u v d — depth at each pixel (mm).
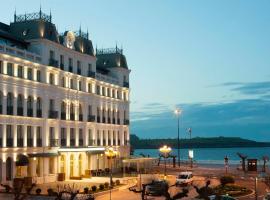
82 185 66125
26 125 65750
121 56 99500
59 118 73750
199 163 134625
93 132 84812
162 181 58688
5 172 60688
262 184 69688
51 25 73750
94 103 85562
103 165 86438
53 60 72062
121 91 97750
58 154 71438
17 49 64562
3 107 61156
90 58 84500
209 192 45562
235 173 91750
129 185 67875
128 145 99062
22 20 73062
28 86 66250
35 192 55594
